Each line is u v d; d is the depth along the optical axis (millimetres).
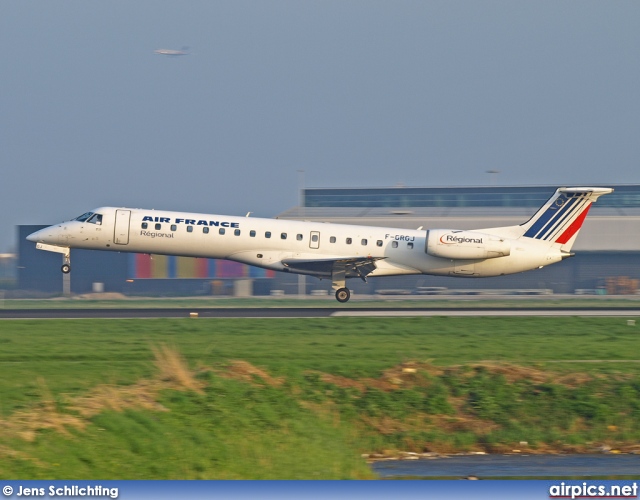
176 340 113438
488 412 92125
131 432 68500
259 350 105750
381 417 89938
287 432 79750
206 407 79938
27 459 60594
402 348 109562
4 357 98625
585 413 92062
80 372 90000
